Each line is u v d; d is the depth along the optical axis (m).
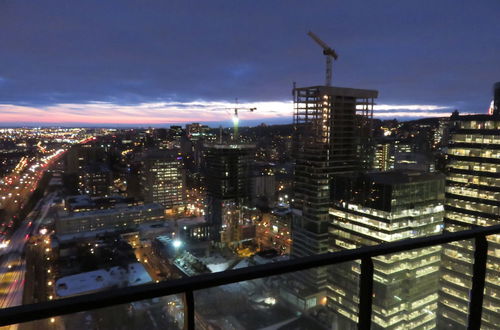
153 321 2.80
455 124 63.88
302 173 107.75
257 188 190.75
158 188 193.88
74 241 124.00
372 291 3.48
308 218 104.00
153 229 142.62
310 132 112.00
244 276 2.89
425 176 73.31
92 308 2.42
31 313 2.25
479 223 60.97
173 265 115.12
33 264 110.50
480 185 60.59
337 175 79.38
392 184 67.44
